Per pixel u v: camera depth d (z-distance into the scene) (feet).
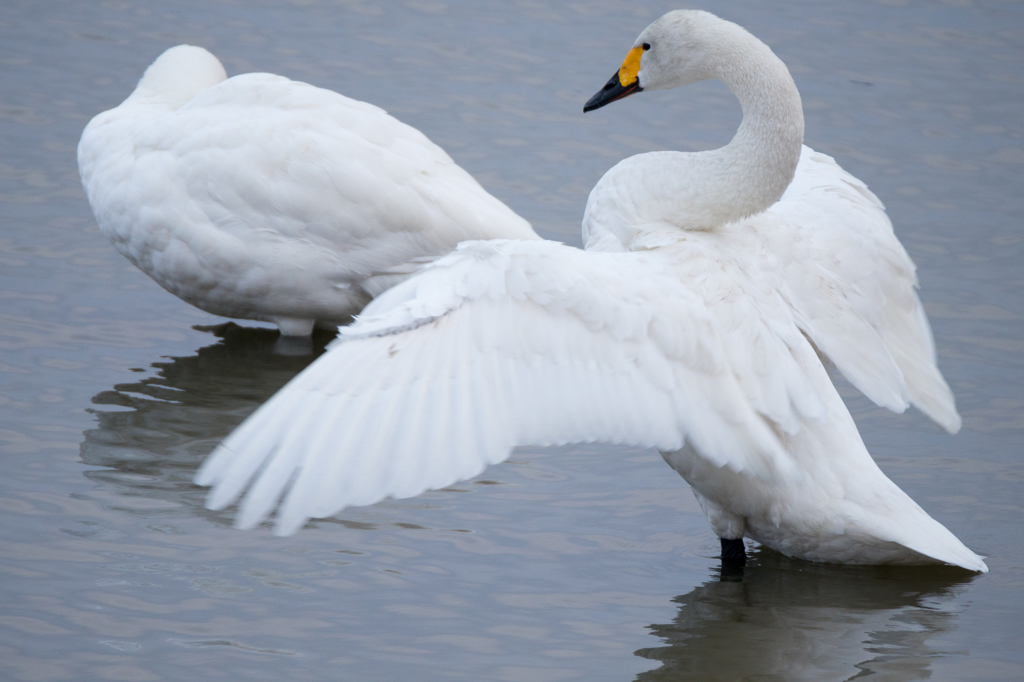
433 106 63.31
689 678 26.78
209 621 28.14
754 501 30.71
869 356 32.50
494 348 25.80
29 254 48.49
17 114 59.36
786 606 30.01
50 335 43.09
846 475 30.27
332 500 23.06
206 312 47.03
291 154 42.98
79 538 31.24
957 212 56.03
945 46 74.95
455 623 28.60
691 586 30.89
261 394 40.40
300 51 68.74
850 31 76.28
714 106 66.39
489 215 43.68
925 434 39.29
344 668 26.66
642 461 38.06
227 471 22.80
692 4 78.64
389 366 24.57
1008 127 65.26
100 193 45.01
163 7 73.67
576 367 26.63
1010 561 32.17
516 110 63.62
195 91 50.42
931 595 30.60
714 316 28.60
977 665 27.45
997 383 42.11
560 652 27.63
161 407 38.91
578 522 34.01
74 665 26.27
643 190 32.53
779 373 28.91
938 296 48.47
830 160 38.11
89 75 64.08
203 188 43.29
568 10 77.41
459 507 34.47
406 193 43.04
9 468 34.47
